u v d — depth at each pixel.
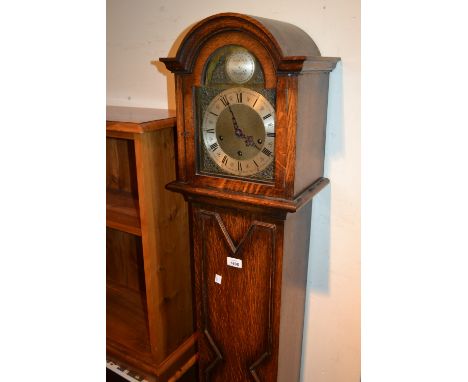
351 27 1.16
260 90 1.03
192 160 1.18
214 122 1.13
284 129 1.01
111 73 1.72
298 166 1.06
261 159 1.08
